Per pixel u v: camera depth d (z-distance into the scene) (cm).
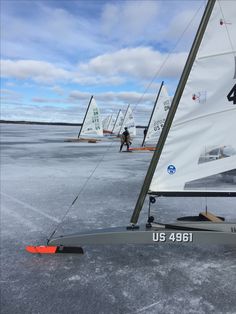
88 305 222
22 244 334
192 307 219
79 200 532
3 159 1120
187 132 265
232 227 284
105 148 1698
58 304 223
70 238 295
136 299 229
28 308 218
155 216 443
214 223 286
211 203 517
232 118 262
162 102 1639
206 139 265
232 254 308
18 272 271
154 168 272
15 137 2808
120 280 257
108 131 4147
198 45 246
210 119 262
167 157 269
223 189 273
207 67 251
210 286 247
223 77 252
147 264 287
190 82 254
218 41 245
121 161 1109
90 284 251
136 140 2748
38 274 267
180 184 273
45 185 661
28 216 438
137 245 332
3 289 243
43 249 304
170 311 214
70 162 1060
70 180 721
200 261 292
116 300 228
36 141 2223
